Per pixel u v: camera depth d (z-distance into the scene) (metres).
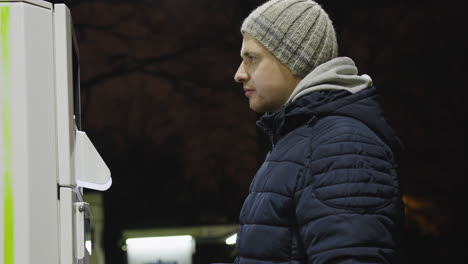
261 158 13.41
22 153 1.96
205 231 13.37
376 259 1.84
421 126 13.84
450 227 13.62
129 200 14.34
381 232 1.87
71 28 2.18
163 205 14.38
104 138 14.50
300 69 2.19
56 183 2.02
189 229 13.63
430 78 13.84
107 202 14.27
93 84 14.62
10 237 1.95
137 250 9.85
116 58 14.70
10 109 1.97
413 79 13.88
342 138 1.97
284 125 2.12
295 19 2.19
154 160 14.49
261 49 2.22
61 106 2.04
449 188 13.69
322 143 1.99
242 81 2.28
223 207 14.43
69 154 2.04
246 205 2.13
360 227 1.86
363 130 2.00
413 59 13.88
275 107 2.25
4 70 1.98
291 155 2.05
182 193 14.45
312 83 2.13
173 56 14.76
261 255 2.03
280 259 2.01
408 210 13.73
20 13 2.00
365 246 1.85
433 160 13.80
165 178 14.46
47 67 2.03
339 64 2.18
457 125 13.74
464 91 13.73
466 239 13.52
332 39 2.24
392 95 13.91
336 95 2.08
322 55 2.20
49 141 2.02
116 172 14.39
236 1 14.68
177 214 14.35
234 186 14.48
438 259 13.52
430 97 13.84
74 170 2.13
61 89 2.04
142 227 14.16
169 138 14.60
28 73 1.99
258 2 14.59
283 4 2.21
